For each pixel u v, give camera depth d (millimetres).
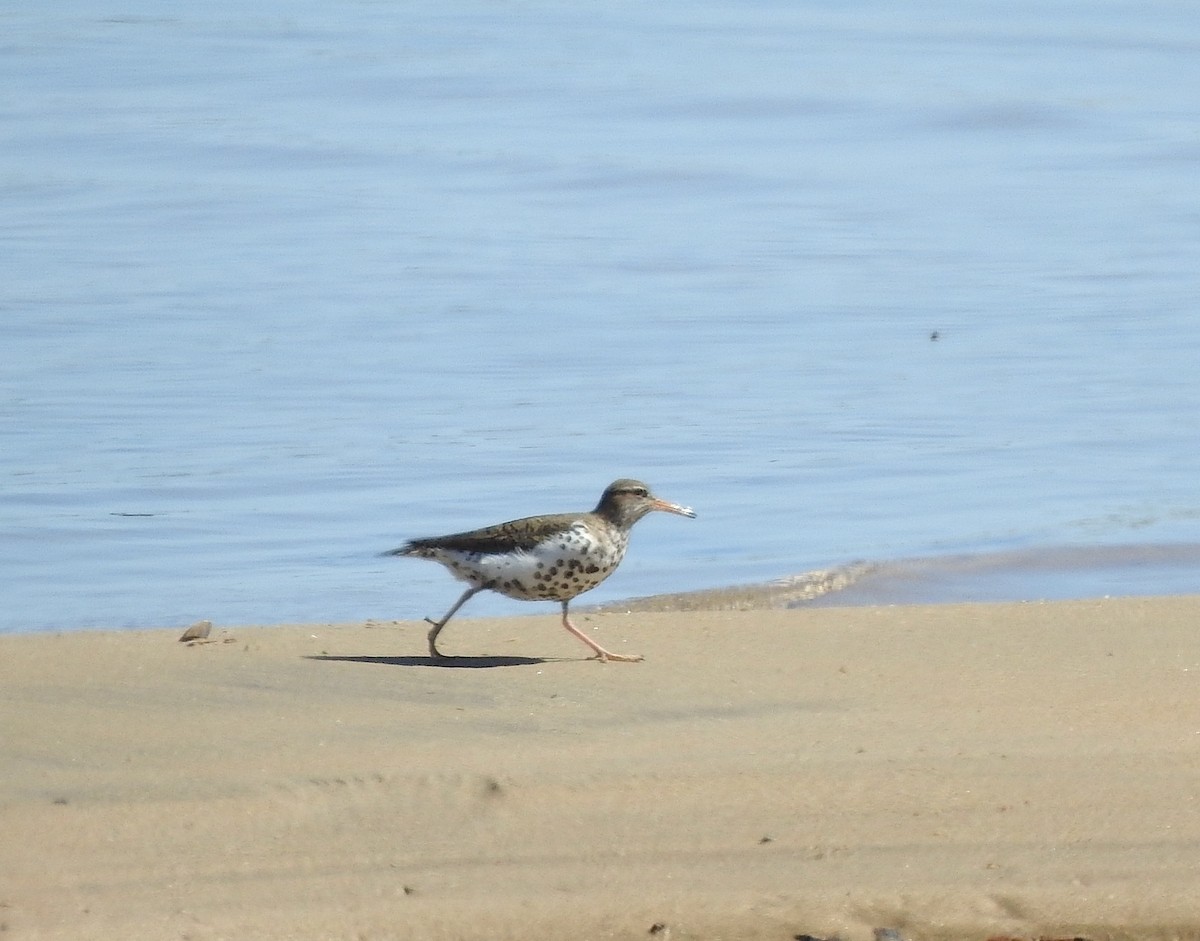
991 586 15250
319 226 31719
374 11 61844
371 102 45031
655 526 16969
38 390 21297
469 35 56438
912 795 9062
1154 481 18375
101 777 9109
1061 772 9391
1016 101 45875
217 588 15023
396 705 10516
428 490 17859
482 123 42719
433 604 14703
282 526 16750
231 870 8164
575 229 32125
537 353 23609
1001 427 20359
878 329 25156
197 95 45375
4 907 7727
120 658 11586
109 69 48656
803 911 7922
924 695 10891
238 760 9398
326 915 7789
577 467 18719
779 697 10820
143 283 27125
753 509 17469
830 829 8680
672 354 23703
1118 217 33312
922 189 36219
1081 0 66500
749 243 31047
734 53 53438
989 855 8422
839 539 16531
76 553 15914
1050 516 17203
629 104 45312
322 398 21266
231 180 35812
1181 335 24703
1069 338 24594
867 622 12906
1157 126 43000
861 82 48750
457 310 25922
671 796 9016
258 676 11148
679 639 12445
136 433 19703
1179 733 10102
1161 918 7910
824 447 19609
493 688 10961
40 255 28953
